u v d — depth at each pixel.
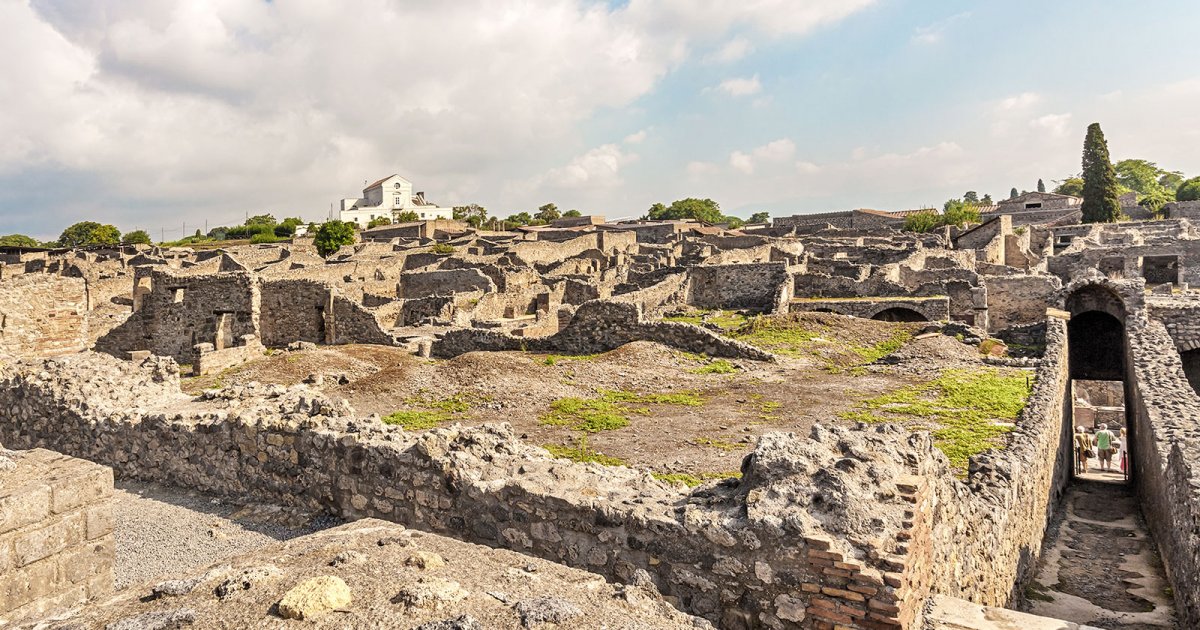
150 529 10.80
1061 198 108.88
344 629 4.71
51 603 6.99
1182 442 12.31
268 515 11.26
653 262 67.81
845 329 30.20
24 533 6.80
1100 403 35.31
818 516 7.02
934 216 99.69
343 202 164.38
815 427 8.52
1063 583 12.98
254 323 31.34
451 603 5.16
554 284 49.81
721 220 168.00
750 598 7.12
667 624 5.55
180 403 14.41
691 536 7.50
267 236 116.44
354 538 6.75
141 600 5.30
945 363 24.11
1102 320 29.20
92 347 33.34
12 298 21.73
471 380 21.34
